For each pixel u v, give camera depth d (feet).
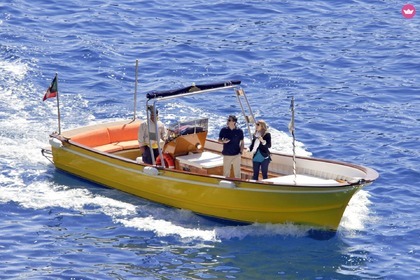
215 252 233.96
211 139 275.80
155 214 253.24
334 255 233.76
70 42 380.99
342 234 244.22
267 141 253.24
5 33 384.68
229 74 358.64
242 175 263.70
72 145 270.46
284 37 397.80
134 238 239.50
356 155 291.99
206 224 249.14
